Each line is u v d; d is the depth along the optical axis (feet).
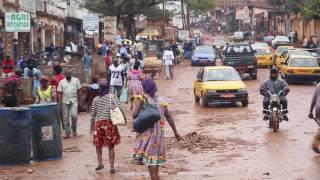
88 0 228.63
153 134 41.11
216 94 95.61
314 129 70.90
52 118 54.60
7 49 141.59
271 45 274.36
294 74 132.77
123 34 233.55
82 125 78.28
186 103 103.55
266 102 73.10
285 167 49.60
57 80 71.72
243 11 508.12
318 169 48.47
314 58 136.05
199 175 47.21
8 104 60.03
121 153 57.67
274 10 376.27
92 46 234.38
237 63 146.00
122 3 220.64
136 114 41.50
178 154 56.39
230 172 48.14
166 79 155.22
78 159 55.11
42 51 175.32
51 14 202.08
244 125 75.46
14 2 144.87
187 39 289.53
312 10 227.81
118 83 96.89
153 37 271.49
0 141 51.88
